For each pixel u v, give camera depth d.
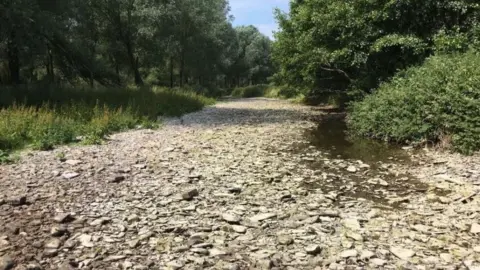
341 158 10.16
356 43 17.88
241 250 4.66
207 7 43.50
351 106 17.83
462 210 6.14
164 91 24.72
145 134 13.09
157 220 5.48
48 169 7.87
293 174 8.41
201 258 4.39
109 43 33.50
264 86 54.91
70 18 22.19
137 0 31.81
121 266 4.15
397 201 6.66
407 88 12.52
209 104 30.12
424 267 4.25
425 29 16.88
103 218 5.42
